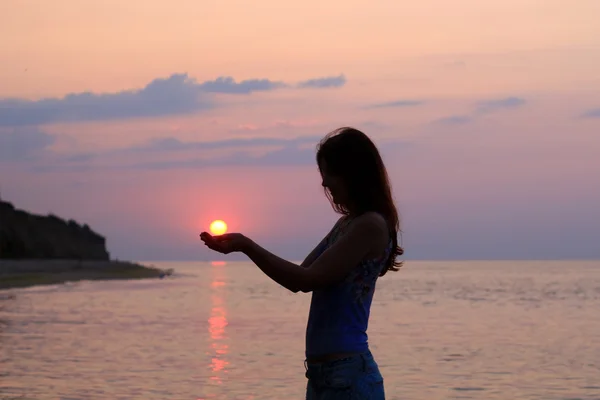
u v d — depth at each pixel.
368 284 3.07
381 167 3.16
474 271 176.88
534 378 15.27
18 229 105.56
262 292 65.25
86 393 12.80
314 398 3.12
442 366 16.98
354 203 3.13
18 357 17.83
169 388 13.47
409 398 13.04
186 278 118.75
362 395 3.03
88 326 27.67
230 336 23.95
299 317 33.47
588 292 64.81
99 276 97.56
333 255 2.99
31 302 44.75
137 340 22.34
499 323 30.72
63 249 115.25
